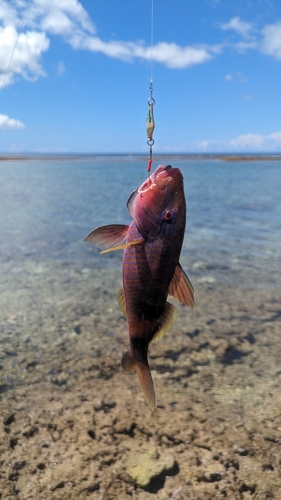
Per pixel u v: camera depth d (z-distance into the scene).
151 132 2.57
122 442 3.35
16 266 8.55
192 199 20.22
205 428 3.49
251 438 3.35
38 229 12.50
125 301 2.37
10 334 5.36
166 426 3.52
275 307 6.41
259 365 4.64
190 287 2.23
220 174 39.00
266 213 15.96
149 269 2.27
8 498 2.80
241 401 3.92
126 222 13.67
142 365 2.40
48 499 2.81
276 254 9.73
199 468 3.05
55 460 3.16
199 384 4.25
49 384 4.21
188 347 5.06
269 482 2.91
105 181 30.39
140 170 46.88
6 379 4.28
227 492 2.84
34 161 78.94
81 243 10.77
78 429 3.49
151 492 2.87
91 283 7.53
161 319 2.37
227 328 5.62
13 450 3.25
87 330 5.51
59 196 21.03
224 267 8.62
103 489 2.90
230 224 13.59
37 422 3.57
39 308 6.29
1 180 30.95
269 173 40.84
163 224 2.24
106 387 4.16
